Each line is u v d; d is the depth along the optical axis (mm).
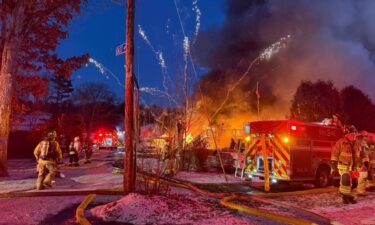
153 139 11250
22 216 6777
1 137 13484
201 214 6770
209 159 15914
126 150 8125
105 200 8258
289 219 6461
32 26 15766
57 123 28328
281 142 11109
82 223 6078
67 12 15836
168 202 7137
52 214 6969
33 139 27969
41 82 18234
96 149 52469
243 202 8500
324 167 11719
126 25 8281
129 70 8180
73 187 10195
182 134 14977
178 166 14414
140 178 9281
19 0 14398
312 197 9703
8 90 14008
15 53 14328
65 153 29188
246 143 12227
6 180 11945
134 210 6547
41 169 9703
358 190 10125
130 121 8148
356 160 8945
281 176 11039
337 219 7039
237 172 14172
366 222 6805
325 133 11867
